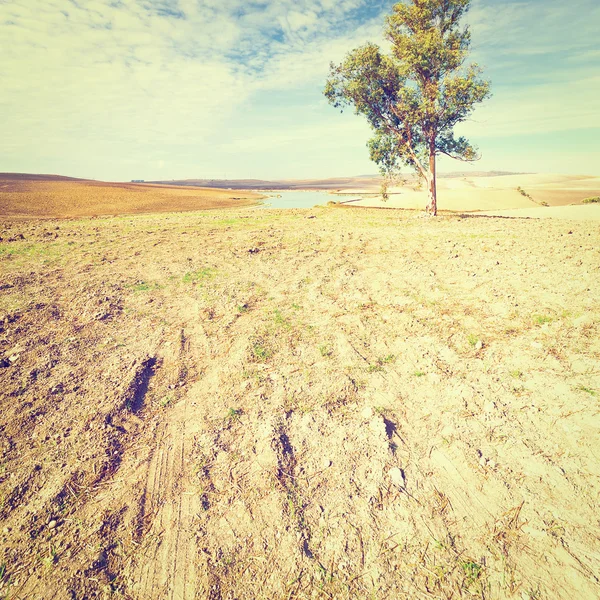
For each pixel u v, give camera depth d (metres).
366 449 3.58
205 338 6.10
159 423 4.04
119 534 2.80
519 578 2.46
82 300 7.89
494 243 12.52
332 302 7.66
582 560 2.54
